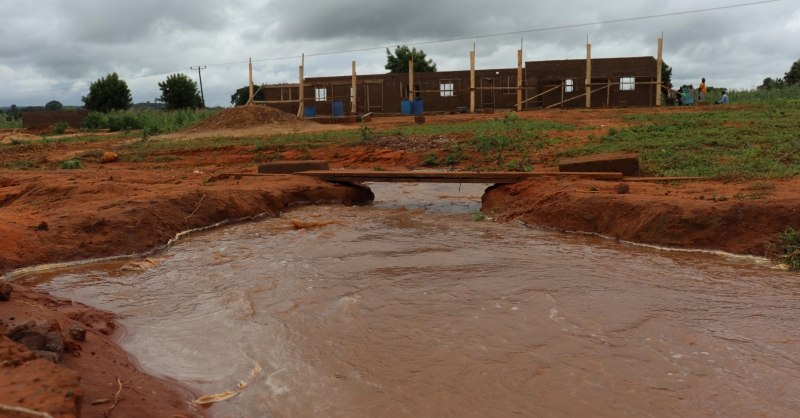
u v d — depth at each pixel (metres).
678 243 10.22
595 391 5.21
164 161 25.56
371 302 7.64
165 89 68.75
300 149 26.05
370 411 5.00
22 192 14.51
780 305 7.22
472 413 4.91
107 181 15.50
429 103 46.00
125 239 10.71
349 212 15.12
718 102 37.38
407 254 10.16
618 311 7.10
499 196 15.18
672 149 19.58
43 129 48.41
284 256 10.23
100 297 8.20
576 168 15.38
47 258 9.75
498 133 25.09
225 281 8.84
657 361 5.77
